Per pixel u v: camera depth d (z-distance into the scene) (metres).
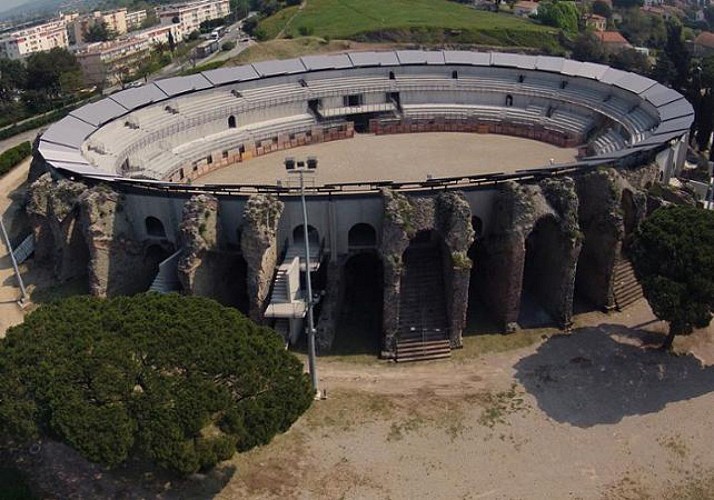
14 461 48.25
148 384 40.34
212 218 61.75
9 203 96.12
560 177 63.19
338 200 61.34
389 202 58.97
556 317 64.00
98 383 39.78
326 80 120.25
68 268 72.69
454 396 54.69
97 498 44.91
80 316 45.09
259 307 60.41
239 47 189.88
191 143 104.25
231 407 40.59
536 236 66.25
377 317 65.75
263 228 58.38
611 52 191.88
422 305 62.84
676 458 47.53
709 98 104.44
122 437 38.34
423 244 67.38
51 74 152.12
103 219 65.25
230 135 108.25
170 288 64.12
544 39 197.62
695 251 53.41
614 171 63.72
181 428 38.81
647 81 102.75
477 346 61.28
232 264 66.19
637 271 56.97
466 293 59.19
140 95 103.25
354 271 71.62
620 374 56.53
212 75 113.81
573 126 108.12
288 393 42.47
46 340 42.72
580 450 48.62
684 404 52.84
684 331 54.84
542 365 58.22
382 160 102.19
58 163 74.31
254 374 41.91
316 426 51.56
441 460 48.12
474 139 112.81
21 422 39.72
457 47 190.88
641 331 62.44
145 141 96.88
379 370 58.44
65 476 46.81
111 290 67.44
